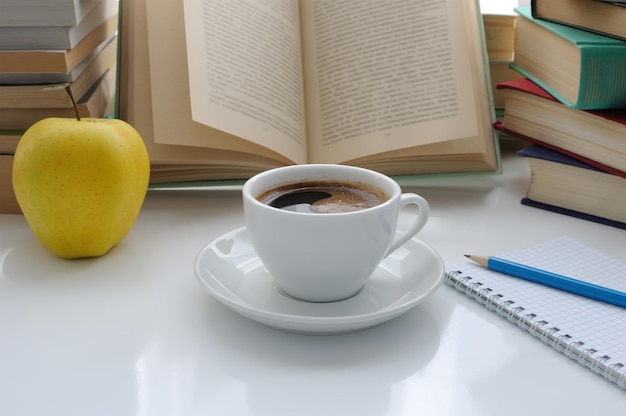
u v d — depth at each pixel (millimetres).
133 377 538
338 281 581
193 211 747
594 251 657
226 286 603
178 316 591
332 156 755
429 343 566
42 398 522
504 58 861
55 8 669
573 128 719
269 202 597
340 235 561
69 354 556
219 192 791
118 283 630
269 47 760
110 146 635
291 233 562
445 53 756
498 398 525
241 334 574
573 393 530
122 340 568
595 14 708
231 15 745
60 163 625
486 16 841
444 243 683
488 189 793
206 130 726
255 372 542
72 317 590
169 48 732
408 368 546
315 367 546
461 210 746
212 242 639
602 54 683
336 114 767
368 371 543
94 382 534
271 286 611
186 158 730
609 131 692
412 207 755
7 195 728
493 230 707
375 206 583
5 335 572
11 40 678
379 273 628
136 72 741
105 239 654
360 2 784
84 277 638
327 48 787
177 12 744
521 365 550
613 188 709
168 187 767
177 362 549
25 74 692
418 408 518
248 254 644
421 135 739
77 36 698
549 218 732
